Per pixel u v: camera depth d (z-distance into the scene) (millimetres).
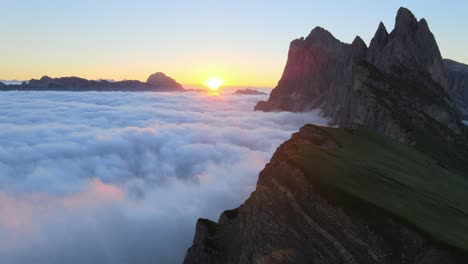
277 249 24984
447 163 67438
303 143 37094
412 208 22781
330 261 21656
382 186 25844
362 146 39656
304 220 24234
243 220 36531
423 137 80688
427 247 18812
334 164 28359
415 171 35656
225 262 36938
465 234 20484
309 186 24922
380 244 19953
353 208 22031
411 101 101625
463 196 31438
